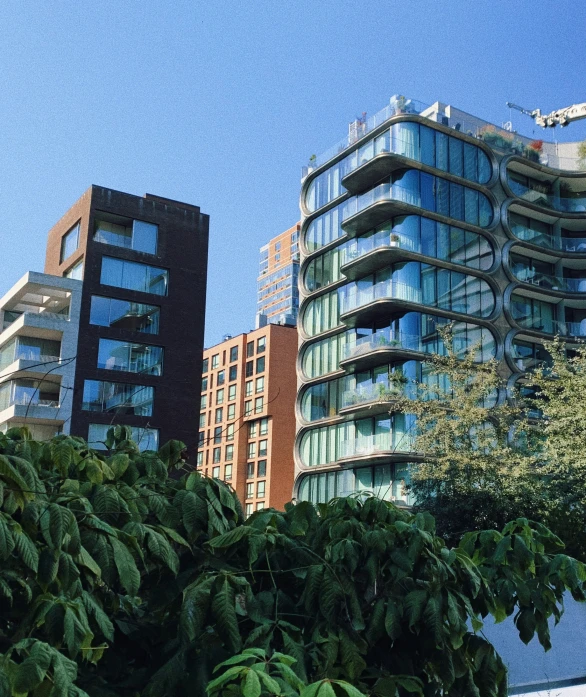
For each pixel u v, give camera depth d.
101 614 3.77
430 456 28.73
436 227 43.81
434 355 30.80
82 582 4.06
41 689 3.09
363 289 44.34
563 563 4.80
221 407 93.56
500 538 5.09
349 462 41.97
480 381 28.95
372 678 4.30
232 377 92.56
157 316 45.62
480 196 46.44
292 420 85.38
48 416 40.16
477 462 25.89
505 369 44.22
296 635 4.20
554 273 49.75
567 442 24.59
